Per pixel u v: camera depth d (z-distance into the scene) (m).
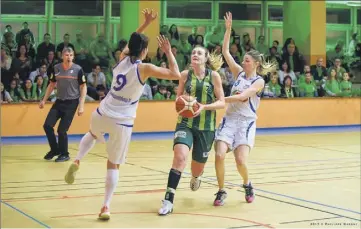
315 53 16.72
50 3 14.78
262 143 11.23
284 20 17.31
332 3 17.34
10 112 11.70
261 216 4.74
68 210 4.87
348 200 5.48
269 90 14.54
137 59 4.41
